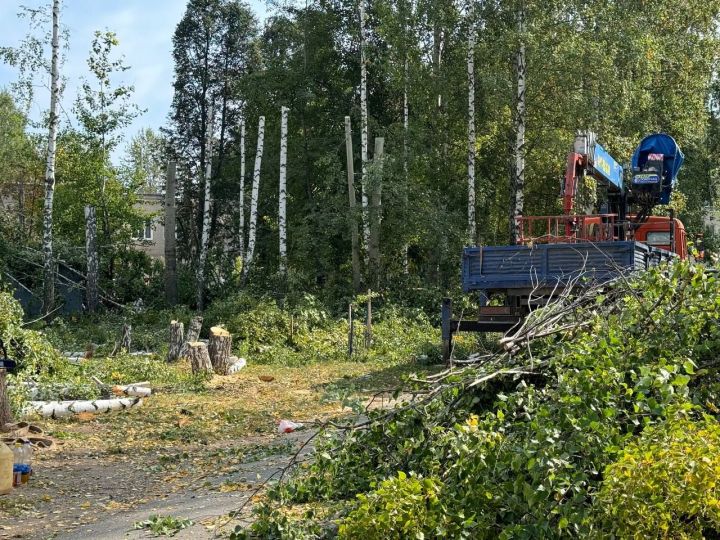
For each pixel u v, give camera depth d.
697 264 6.76
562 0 27.89
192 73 47.25
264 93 38.00
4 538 7.07
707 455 4.60
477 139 33.34
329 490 6.57
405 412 6.47
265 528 6.29
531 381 6.76
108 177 37.88
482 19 30.12
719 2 33.53
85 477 9.34
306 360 21.36
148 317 28.55
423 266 36.59
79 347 22.72
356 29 36.78
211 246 45.72
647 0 30.80
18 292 31.34
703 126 35.25
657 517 4.59
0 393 11.38
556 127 29.17
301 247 33.19
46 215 28.28
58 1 28.06
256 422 12.52
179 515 7.49
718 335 6.38
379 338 23.75
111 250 35.81
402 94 36.84
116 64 35.28
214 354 18.45
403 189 30.66
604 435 5.41
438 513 5.30
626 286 7.55
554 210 32.38
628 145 28.75
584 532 4.90
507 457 5.46
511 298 15.55
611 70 27.38
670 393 5.45
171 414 13.34
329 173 35.75
